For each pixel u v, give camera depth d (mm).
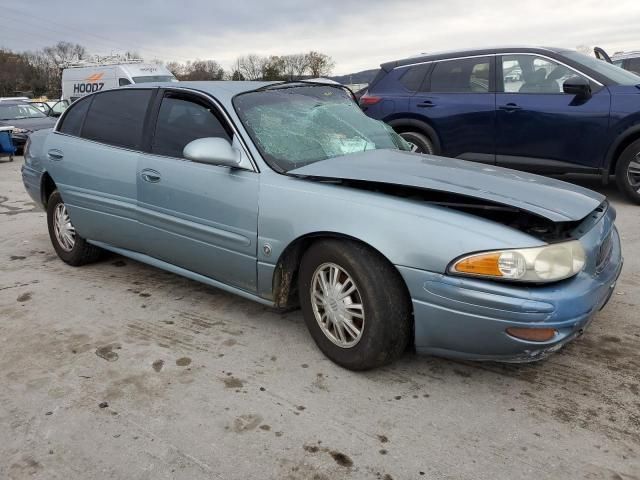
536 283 2486
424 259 2605
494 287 2475
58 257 5180
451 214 2654
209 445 2461
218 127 3494
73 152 4398
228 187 3307
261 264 3205
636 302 3811
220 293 4164
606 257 2961
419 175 2996
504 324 2482
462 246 2531
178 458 2383
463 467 2297
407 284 2670
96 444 2479
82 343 3416
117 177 4004
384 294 2748
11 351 3330
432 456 2367
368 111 7594
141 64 19031
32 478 2285
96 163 4176
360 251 2805
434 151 7164
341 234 2834
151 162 3775
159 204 3725
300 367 3088
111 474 2297
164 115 3863
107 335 3520
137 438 2514
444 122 6965
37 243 5715
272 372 3043
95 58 20812
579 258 2602
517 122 6504
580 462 2311
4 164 12734
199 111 3643
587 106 6141
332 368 3070
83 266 4883
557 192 2930
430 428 2551
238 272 3371
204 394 2846
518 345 2500
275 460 2361
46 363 3182
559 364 3066
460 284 2527
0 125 14336
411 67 7375
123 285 4379
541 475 2242
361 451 2406
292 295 3377
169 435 2529
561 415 2623
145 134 3928
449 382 2920
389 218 2719
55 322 3725
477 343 2584
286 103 3744
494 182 2961
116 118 4223
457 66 7000
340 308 2953
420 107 7133
